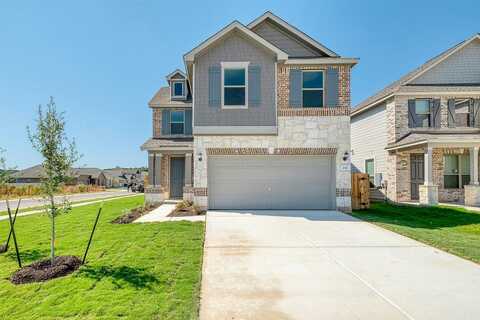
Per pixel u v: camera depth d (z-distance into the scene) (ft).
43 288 16.12
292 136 42.73
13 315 13.28
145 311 13.41
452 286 16.52
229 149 42.45
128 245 24.21
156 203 57.41
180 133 69.72
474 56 59.16
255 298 15.01
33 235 29.22
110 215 41.86
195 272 18.22
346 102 43.11
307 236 27.73
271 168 43.42
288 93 43.06
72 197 100.78
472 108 55.72
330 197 43.45
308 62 42.80
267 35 48.42
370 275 18.13
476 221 36.63
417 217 39.29
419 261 20.74
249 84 41.91
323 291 15.84
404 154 55.11
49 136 19.88
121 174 283.38
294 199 43.42
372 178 64.23
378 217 38.45
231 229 30.58
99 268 18.88
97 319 12.75
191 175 62.80
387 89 64.44
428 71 58.90
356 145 71.92
